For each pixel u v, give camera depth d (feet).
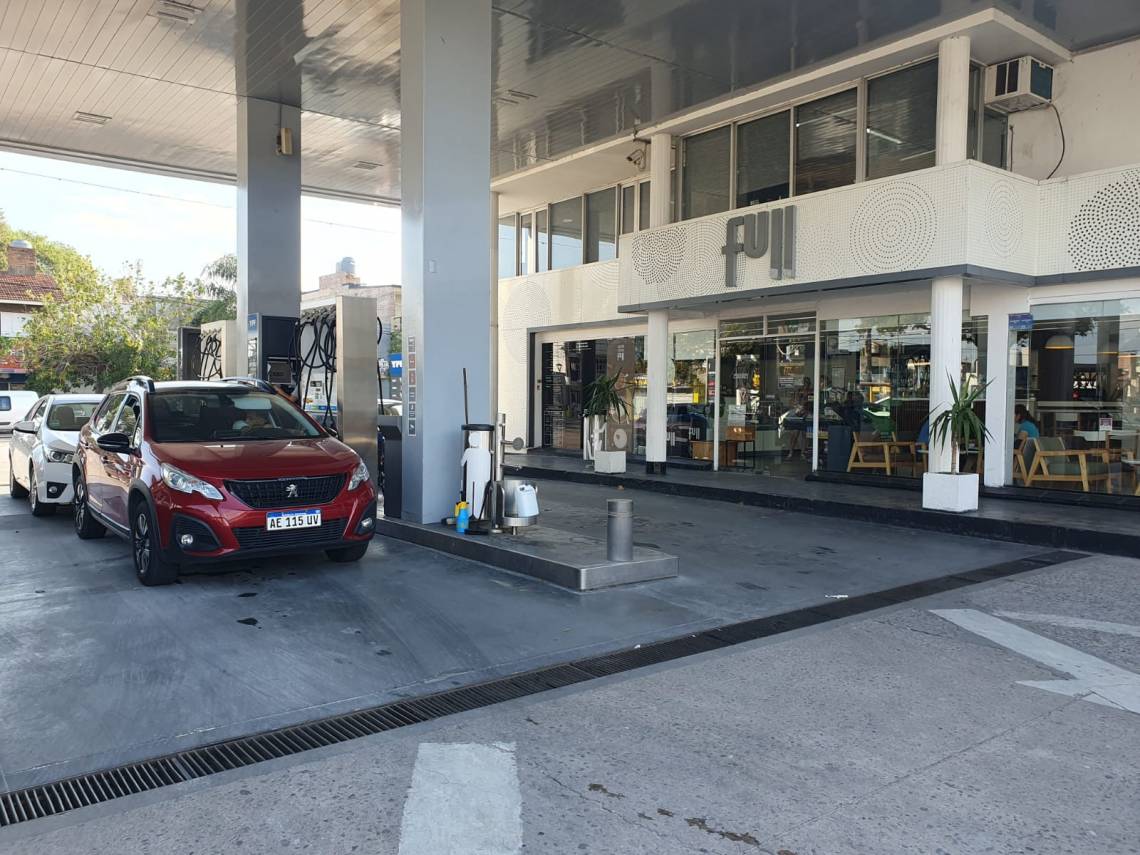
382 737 12.67
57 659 16.30
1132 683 15.08
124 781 11.44
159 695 14.52
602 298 54.34
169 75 39.11
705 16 32.78
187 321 106.63
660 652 17.15
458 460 28.94
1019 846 9.71
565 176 55.67
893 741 12.58
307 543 21.88
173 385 26.09
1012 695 14.47
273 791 10.91
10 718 13.52
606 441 49.19
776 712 13.67
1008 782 11.30
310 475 22.03
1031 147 36.47
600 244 58.34
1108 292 32.83
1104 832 10.04
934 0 31.01
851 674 15.48
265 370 41.83
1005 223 32.96
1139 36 33.42
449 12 28.19
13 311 118.21
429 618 19.25
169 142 49.83
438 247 28.22
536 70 38.19
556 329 60.64
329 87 40.70
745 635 18.31
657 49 35.73
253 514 20.93
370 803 10.59
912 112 36.06
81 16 32.91
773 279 38.04
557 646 17.39
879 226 34.06
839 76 37.73
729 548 27.71
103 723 13.34
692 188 46.68
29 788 11.24
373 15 32.65
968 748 12.35
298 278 43.83
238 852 9.45
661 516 34.45
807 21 33.12
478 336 29.22
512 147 50.06
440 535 26.66
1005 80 34.91
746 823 10.16
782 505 36.45
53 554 26.12
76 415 35.58
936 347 33.04
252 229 42.55
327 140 49.67
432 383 28.25
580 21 33.22
